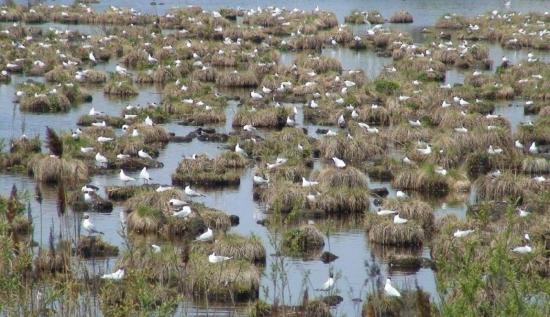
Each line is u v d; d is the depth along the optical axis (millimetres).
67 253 25312
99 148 47312
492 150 47594
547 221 34375
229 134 52062
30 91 59281
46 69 68562
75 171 42656
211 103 58031
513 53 82875
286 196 39344
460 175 43938
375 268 23734
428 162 45438
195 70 68812
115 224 36688
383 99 60344
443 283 18969
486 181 42031
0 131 51219
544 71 69875
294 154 46469
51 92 58125
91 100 60688
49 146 20172
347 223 38469
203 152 48531
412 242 35625
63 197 21344
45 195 40250
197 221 35938
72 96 60344
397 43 80750
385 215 37469
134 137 48531
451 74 72312
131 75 68000
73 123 53969
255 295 29750
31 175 43562
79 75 65938
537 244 30547
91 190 39781
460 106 58250
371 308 20375
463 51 76938
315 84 63562
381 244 35656
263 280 31141
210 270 29688
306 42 82625
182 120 55938
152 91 64562
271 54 75000
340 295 29891
